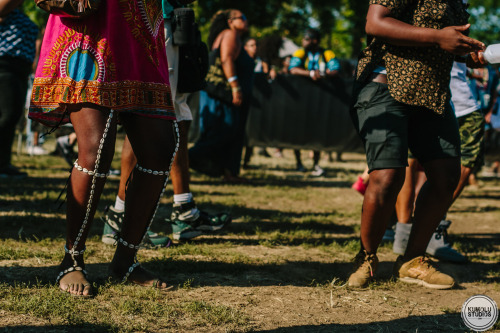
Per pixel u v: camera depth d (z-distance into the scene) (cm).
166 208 461
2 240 317
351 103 283
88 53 227
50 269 262
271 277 283
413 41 247
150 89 236
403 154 265
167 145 240
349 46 2714
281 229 414
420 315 241
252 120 814
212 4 1948
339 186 703
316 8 2225
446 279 284
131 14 232
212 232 382
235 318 219
